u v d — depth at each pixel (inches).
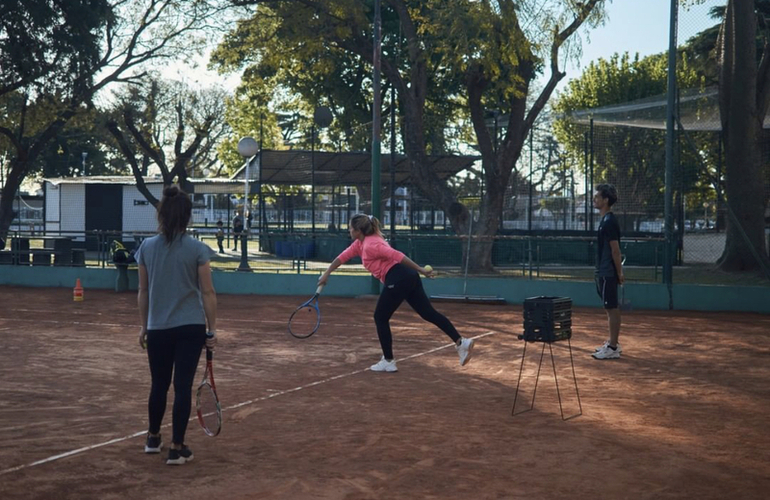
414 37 1037.8
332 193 1366.9
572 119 1190.3
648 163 1224.2
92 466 231.9
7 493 207.3
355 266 1051.3
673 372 394.6
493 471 228.2
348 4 1033.5
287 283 830.5
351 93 1706.4
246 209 1179.3
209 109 1561.3
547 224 1322.6
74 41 1181.1
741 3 861.2
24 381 365.1
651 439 265.4
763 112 868.0
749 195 848.9
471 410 307.4
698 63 1026.1
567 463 236.5
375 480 219.8
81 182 1437.0
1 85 1180.5
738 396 338.3
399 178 1381.6
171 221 230.1
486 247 904.9
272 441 260.4
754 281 721.6
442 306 712.4
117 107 1421.0
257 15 1160.8
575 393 341.7
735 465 236.2
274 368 401.7
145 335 235.1
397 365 411.2
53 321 602.5
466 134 1401.3
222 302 755.4
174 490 211.0
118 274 860.6
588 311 680.4
